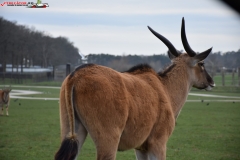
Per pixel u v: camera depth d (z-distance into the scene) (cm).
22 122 2355
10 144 1630
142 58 5356
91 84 758
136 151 939
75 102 751
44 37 9269
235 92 5697
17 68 8188
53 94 4872
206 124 2355
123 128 798
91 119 756
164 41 1055
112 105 770
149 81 927
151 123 870
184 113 2995
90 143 1700
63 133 758
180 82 1035
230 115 2872
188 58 1061
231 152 1531
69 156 723
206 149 1588
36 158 1372
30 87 6281
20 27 8700
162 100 916
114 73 806
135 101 830
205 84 1090
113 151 773
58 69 8294
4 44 8319
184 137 1870
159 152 895
